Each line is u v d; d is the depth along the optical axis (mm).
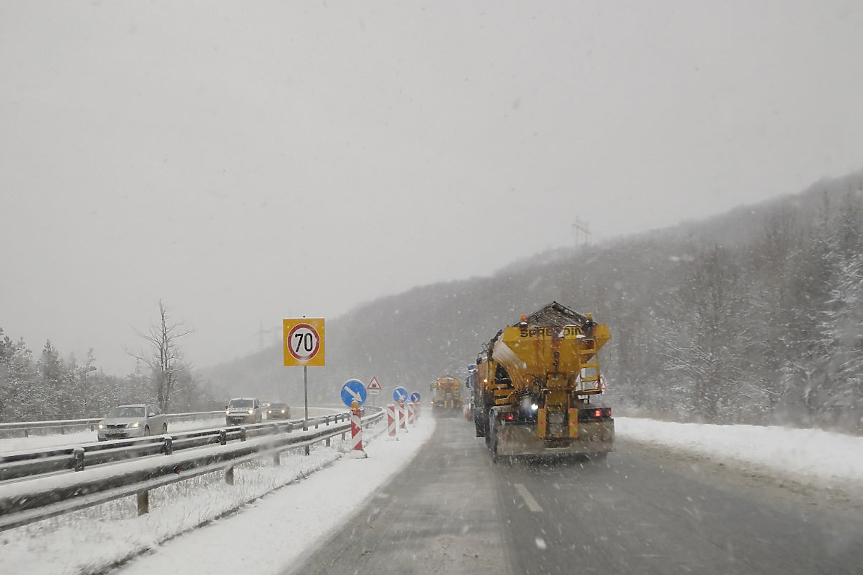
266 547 6910
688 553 6367
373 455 17734
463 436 25688
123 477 7164
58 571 5516
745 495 9555
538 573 5883
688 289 44594
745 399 39969
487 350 19031
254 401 39000
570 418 14461
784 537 6906
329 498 10219
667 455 15312
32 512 5672
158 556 6453
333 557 6578
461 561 6371
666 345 45812
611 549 6648
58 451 10109
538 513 8797
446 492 10914
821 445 13148
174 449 10977
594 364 15062
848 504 8594
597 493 10297
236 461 10719
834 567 5746
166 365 46344
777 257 42688
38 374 50406
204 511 8266
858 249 36250
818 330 36438
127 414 26609
